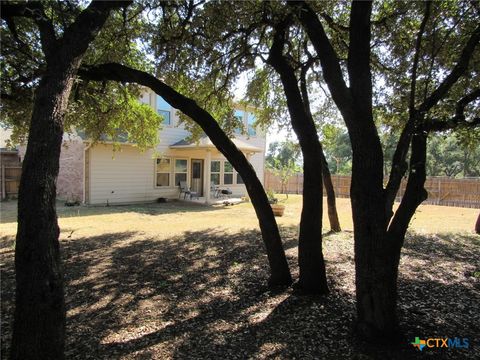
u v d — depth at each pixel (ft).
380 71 19.36
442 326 12.16
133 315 13.47
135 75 15.48
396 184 10.59
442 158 112.78
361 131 10.52
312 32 11.54
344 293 15.31
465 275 18.78
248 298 15.02
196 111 15.46
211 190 58.34
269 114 28.78
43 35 9.59
